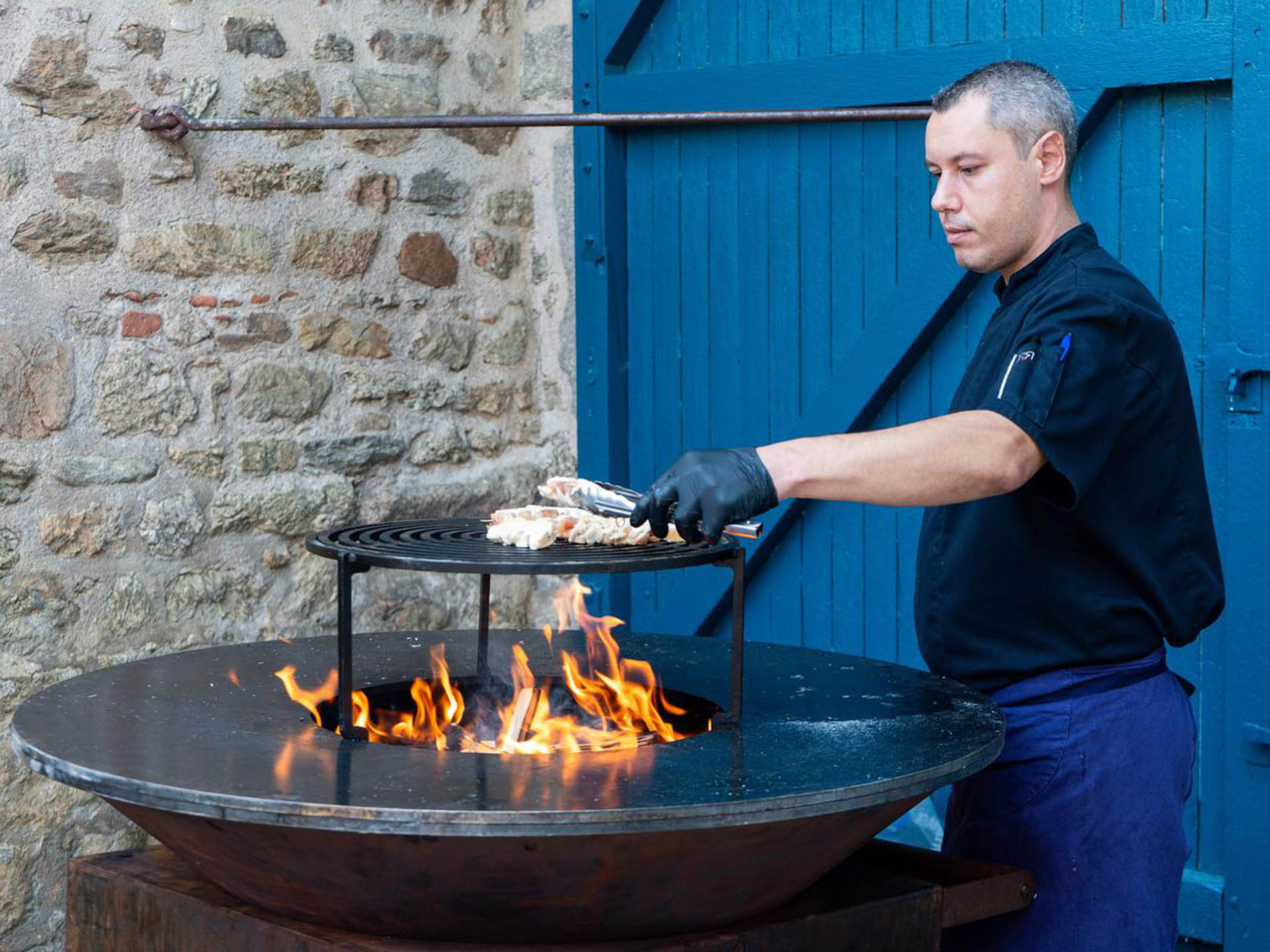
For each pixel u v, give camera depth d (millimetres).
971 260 2160
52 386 3121
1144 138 2914
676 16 3629
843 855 1867
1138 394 1998
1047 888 2109
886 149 3273
